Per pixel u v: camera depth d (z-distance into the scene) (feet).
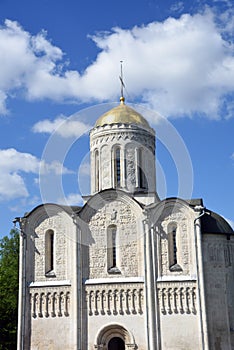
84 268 143.23
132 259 141.79
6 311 189.16
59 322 140.15
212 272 140.36
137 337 135.33
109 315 138.31
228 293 141.28
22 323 141.79
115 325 137.18
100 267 142.72
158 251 140.77
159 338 133.69
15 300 191.93
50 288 143.23
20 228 149.59
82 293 140.87
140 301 137.90
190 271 138.31
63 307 141.08
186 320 134.10
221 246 144.25
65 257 145.69
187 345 132.05
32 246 148.77
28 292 144.56
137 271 140.77
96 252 144.05
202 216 148.36
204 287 135.74
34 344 139.95
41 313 142.00
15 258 213.87
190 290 136.05
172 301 136.05
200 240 139.44
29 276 146.30
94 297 140.15
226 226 152.05
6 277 199.62
